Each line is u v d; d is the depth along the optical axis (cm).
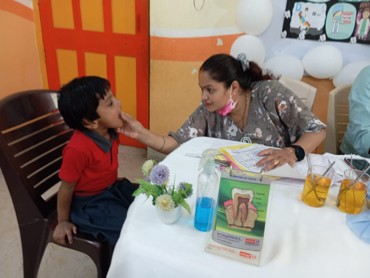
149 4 225
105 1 241
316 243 71
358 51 212
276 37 224
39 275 149
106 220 112
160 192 73
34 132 117
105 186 123
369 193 85
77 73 272
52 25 260
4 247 163
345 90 173
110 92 112
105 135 120
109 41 254
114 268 69
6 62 244
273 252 68
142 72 256
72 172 108
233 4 213
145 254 66
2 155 104
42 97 123
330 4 205
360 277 63
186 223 75
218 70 118
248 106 132
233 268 63
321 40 216
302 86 172
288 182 97
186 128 139
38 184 118
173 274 64
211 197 73
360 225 76
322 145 175
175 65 237
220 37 225
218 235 68
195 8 218
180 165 104
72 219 113
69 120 110
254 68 132
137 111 272
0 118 104
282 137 136
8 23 238
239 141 136
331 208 85
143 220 76
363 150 141
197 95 243
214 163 92
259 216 66
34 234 117
